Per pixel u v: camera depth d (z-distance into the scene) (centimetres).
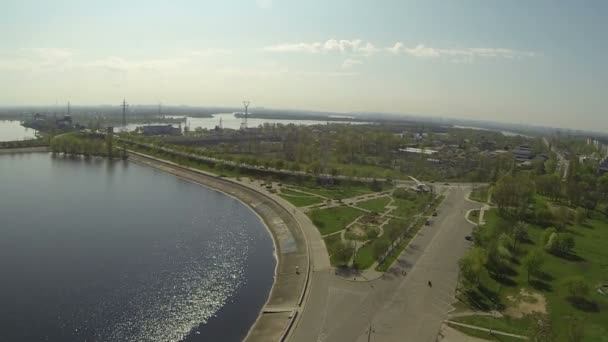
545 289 11144
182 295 10875
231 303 10556
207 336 9050
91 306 10088
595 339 8756
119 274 11931
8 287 10831
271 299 10788
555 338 8381
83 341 8675
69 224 16112
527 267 11631
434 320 9375
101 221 16700
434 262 12750
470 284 10831
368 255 13088
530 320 9494
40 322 9288
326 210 18462
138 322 9494
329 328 8912
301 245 14275
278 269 12769
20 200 19262
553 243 14038
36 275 11581
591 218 19162
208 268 12656
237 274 12306
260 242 15212
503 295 10756
